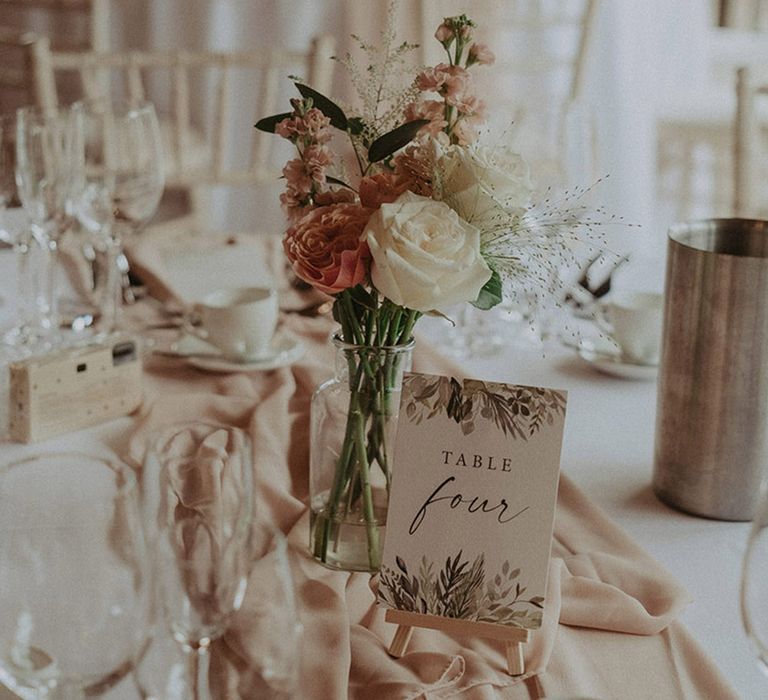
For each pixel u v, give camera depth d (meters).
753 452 1.00
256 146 2.23
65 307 1.50
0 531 0.62
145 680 0.64
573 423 1.22
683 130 3.59
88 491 0.65
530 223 0.85
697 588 0.93
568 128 1.85
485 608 0.81
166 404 1.17
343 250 0.83
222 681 0.63
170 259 1.65
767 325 0.97
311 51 2.07
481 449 0.82
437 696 0.76
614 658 0.82
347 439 0.89
